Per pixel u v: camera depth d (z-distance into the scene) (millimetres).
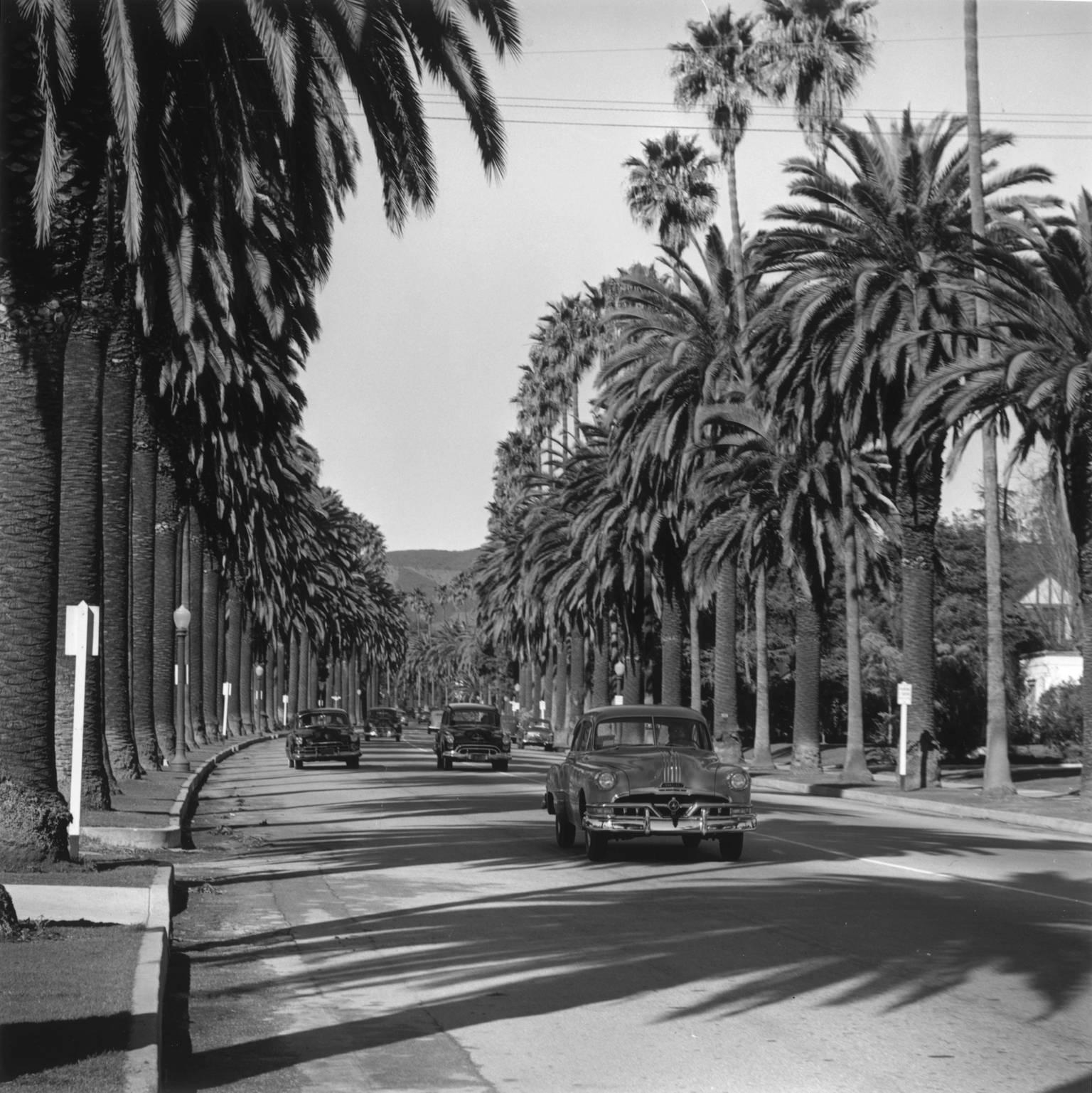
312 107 17750
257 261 26047
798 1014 9141
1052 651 68812
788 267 37469
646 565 62344
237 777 40812
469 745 46000
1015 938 12008
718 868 17422
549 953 11320
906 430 32938
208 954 11523
